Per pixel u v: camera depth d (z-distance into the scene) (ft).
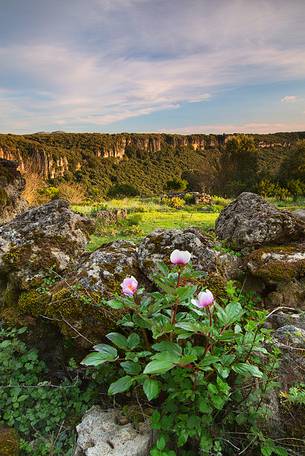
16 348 9.48
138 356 7.22
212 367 7.12
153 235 11.62
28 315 10.25
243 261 12.72
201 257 10.76
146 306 7.89
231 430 7.41
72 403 8.62
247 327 7.40
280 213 13.94
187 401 7.00
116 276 10.26
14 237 12.68
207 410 6.46
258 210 14.38
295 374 8.20
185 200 83.30
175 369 6.95
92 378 9.00
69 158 261.03
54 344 10.01
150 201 86.89
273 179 137.08
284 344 8.94
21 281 11.11
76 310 9.23
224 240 13.99
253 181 137.49
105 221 37.63
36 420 8.20
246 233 13.62
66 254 12.30
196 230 12.76
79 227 13.89
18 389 8.71
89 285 9.81
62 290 9.80
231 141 178.19
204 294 6.49
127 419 7.73
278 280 11.69
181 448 7.20
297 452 6.93
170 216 48.57
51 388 9.21
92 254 11.52
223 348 7.44
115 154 330.54
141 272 10.72
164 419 6.93
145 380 6.56
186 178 189.37
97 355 7.22
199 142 387.34
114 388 6.80
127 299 7.62
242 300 11.03
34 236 12.62
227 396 6.70
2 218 31.60
